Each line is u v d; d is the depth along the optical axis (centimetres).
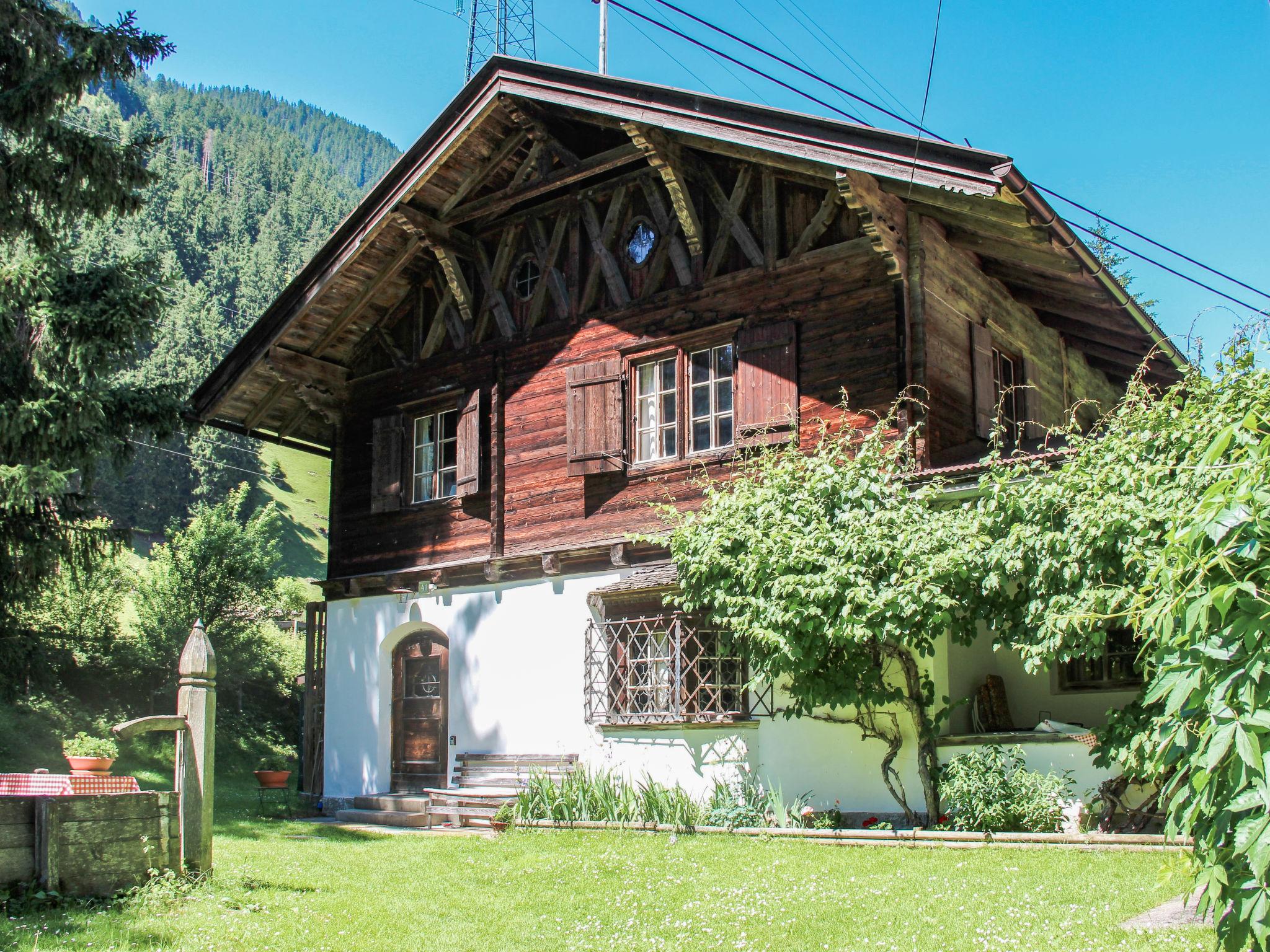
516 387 1650
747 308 1434
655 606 1395
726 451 1412
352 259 1659
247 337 1739
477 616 1628
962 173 1125
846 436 1224
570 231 1630
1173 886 812
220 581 2609
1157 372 1816
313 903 874
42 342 1483
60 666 2420
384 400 1817
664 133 1415
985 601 1081
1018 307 1591
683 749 1353
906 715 1201
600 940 777
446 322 1756
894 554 1104
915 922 779
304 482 6544
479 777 1548
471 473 1653
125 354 1544
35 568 1573
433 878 1022
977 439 1401
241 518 5425
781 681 1287
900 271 1299
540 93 1477
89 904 793
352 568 1808
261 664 2823
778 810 1199
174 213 9744
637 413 1523
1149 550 940
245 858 1096
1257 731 387
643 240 1560
